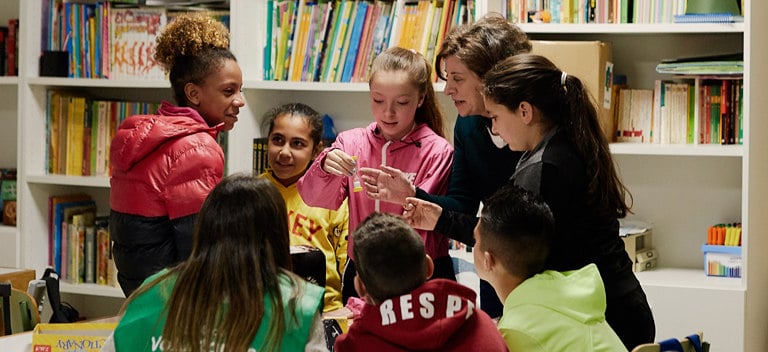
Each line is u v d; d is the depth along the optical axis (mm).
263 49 4066
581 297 2180
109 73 4184
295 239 3387
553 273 2236
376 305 1970
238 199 1927
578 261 2391
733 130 3652
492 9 3709
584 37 3912
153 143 2684
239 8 3926
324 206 2975
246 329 1845
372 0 3945
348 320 2551
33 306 2910
